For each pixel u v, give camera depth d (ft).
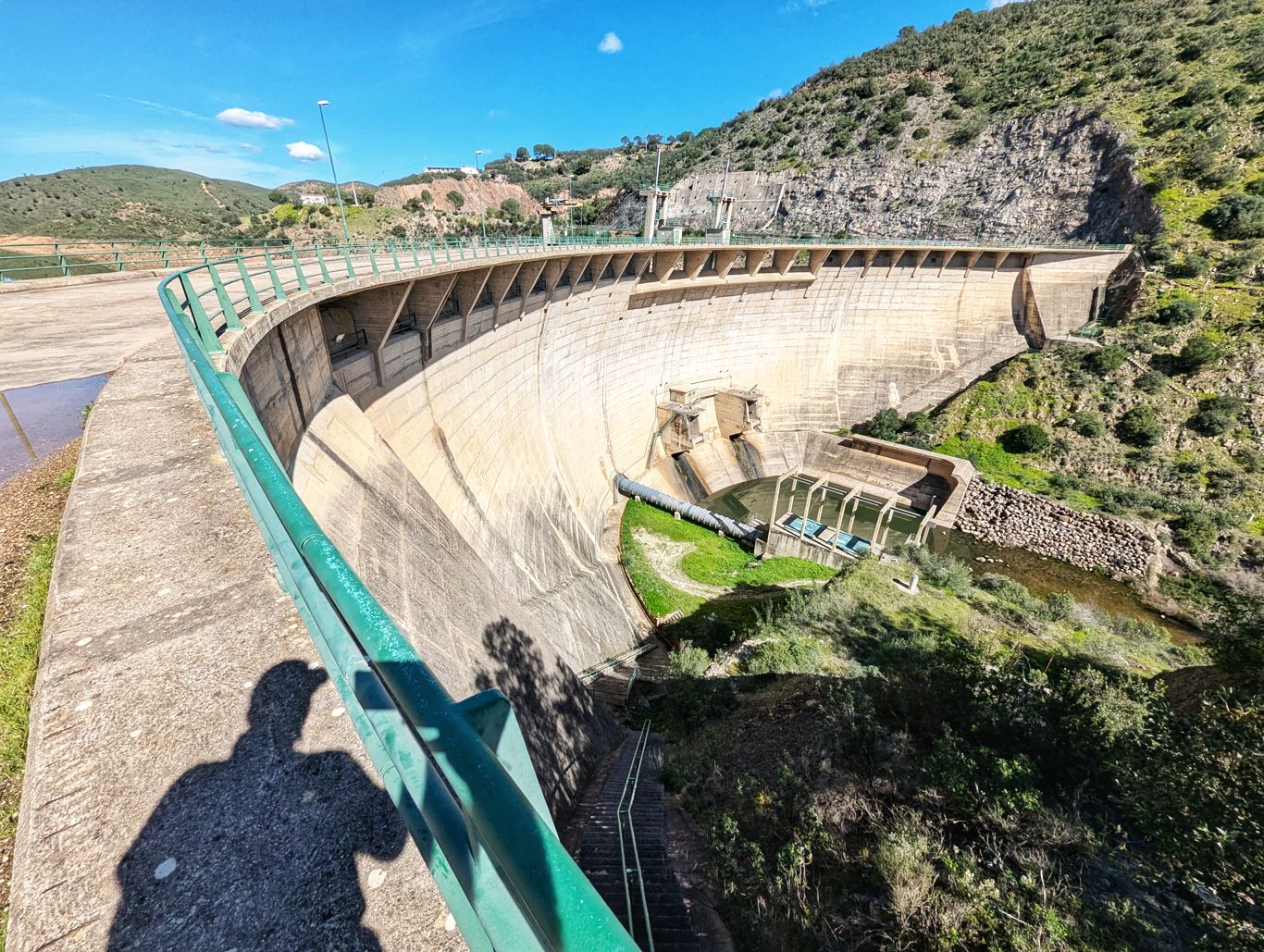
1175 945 30.22
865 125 342.44
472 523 90.84
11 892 7.19
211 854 7.45
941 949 31.24
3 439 27.96
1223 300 169.48
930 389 210.59
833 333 209.77
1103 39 295.28
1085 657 90.89
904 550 135.85
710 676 82.43
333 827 7.82
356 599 6.50
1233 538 133.28
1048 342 199.93
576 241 131.23
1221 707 38.63
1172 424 157.07
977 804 40.60
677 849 47.65
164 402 23.68
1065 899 32.99
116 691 9.56
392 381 80.28
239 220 486.79
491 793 4.66
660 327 172.55
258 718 9.17
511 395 114.01
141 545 13.60
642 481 175.94
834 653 85.30
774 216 349.00
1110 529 144.25
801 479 199.41
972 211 274.36
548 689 66.59
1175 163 210.59
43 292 63.87
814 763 50.70
